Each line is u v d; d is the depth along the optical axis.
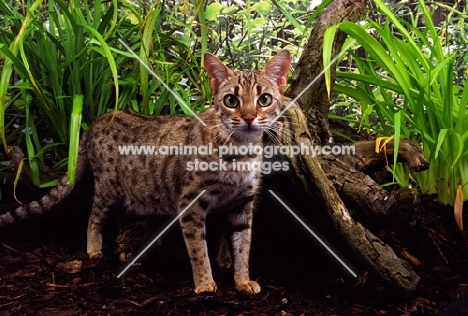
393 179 1.23
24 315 0.90
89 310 0.92
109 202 1.11
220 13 1.62
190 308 0.94
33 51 1.18
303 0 1.74
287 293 1.00
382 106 1.22
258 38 1.70
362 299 1.00
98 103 1.25
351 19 1.14
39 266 1.05
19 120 1.33
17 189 1.26
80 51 1.10
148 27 1.13
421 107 1.15
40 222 1.21
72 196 1.20
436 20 1.89
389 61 1.09
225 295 0.98
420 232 1.12
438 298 1.00
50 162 1.31
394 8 1.70
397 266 0.98
